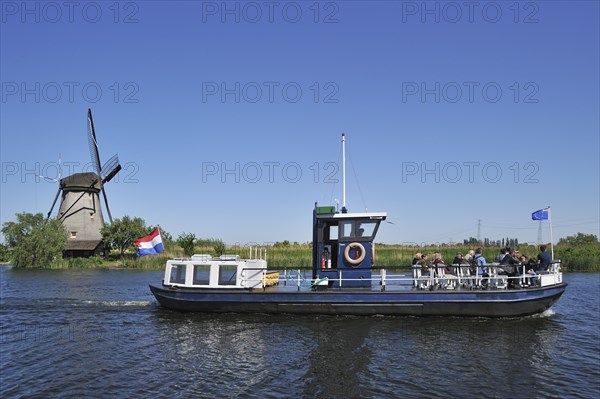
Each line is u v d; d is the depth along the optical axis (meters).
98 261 64.56
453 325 19.36
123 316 22.41
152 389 12.56
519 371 14.05
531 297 20.23
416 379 13.30
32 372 14.13
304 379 13.28
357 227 21.44
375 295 20.41
